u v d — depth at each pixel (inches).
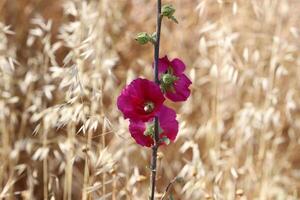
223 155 164.2
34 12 210.8
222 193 151.5
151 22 219.9
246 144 184.9
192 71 162.9
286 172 189.2
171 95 89.6
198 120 191.9
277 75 170.2
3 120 158.6
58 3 212.7
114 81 177.9
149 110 87.1
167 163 179.5
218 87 177.9
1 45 159.6
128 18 218.2
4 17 205.9
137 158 174.7
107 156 127.4
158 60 88.3
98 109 149.9
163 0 217.8
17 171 166.7
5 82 162.2
